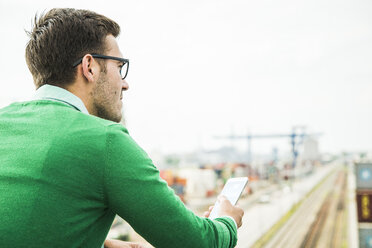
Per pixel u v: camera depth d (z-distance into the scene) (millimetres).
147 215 965
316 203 63531
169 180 58875
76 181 950
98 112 1238
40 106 1100
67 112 1057
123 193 963
